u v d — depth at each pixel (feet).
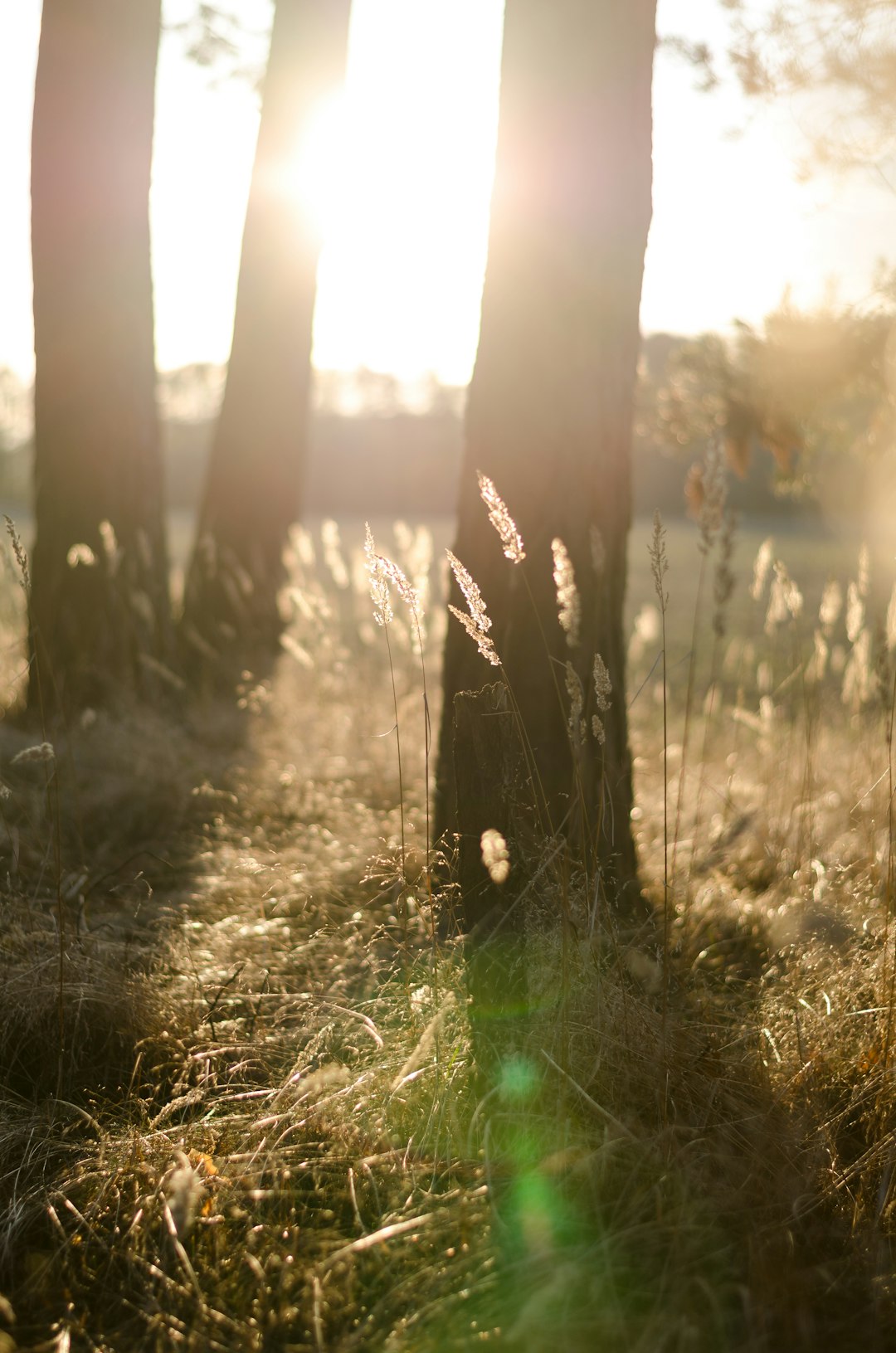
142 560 23.70
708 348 19.10
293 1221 7.40
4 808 15.98
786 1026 9.09
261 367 27.61
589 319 12.34
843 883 11.81
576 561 12.40
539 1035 8.24
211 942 11.62
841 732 19.02
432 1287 6.66
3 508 130.82
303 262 27.68
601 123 12.18
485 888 8.52
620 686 13.15
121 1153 8.00
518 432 12.45
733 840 13.10
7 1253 7.06
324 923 11.91
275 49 26.91
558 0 12.11
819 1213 7.41
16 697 23.13
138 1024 9.63
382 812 16.43
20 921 11.08
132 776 18.10
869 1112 8.11
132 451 23.49
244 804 17.13
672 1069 8.12
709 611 51.16
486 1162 7.18
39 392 23.12
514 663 12.36
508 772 8.52
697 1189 7.27
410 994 9.31
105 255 22.77
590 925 8.85
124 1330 6.51
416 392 171.73
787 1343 6.33
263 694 21.81
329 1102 8.21
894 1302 6.63
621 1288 6.60
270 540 27.96
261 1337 6.30
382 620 9.21
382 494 170.71
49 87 22.21
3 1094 8.84
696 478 13.17
